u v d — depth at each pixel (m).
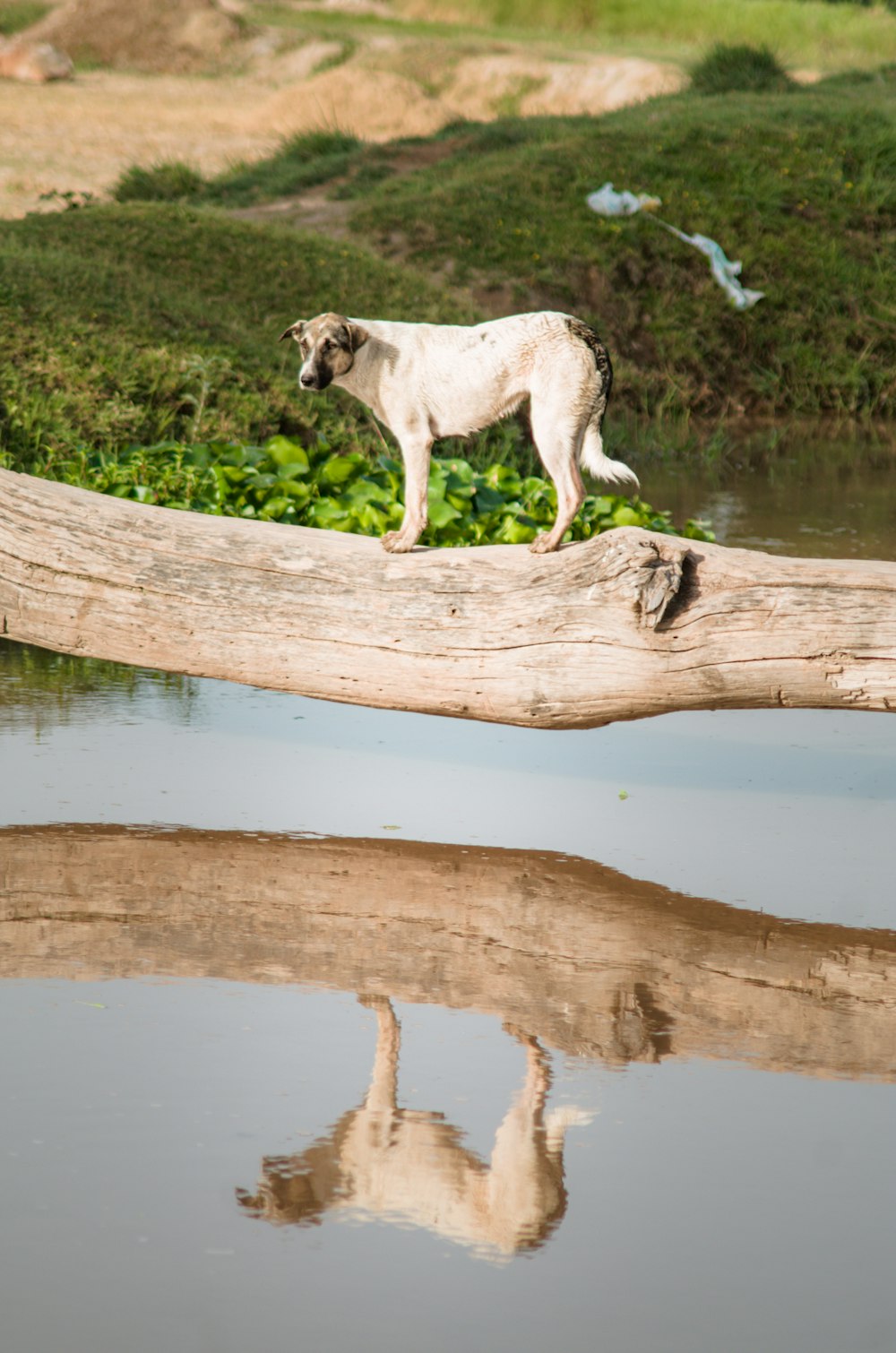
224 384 17.55
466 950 6.95
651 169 30.38
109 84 52.78
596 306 26.44
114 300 18.88
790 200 30.39
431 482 13.31
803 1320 4.28
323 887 7.63
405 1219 4.77
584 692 8.44
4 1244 4.55
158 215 23.92
